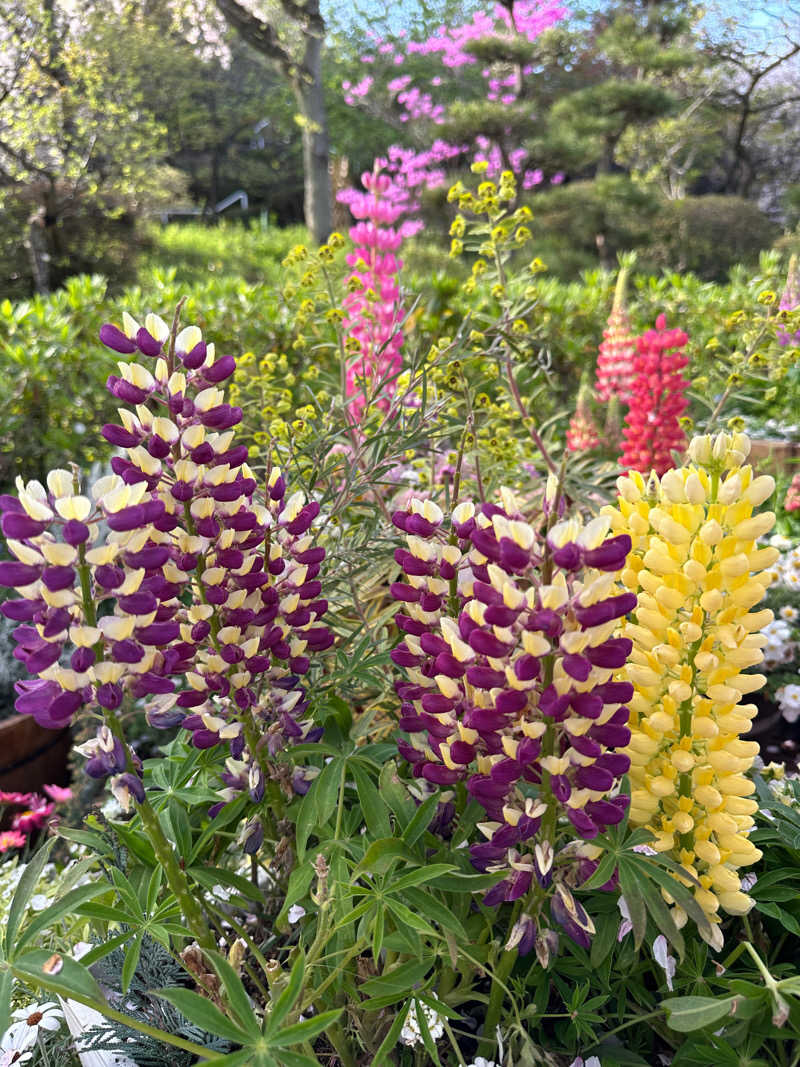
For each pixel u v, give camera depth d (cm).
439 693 118
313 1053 122
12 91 1365
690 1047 122
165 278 643
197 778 149
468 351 228
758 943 139
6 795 261
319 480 190
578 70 2534
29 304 548
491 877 117
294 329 496
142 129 1584
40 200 1421
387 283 313
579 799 104
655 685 120
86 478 386
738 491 115
